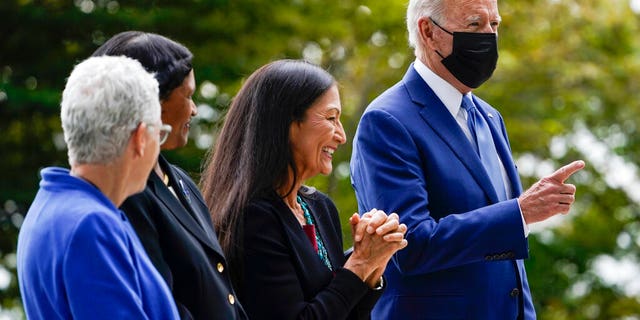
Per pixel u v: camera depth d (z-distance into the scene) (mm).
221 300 3650
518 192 5082
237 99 4344
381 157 4754
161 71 3611
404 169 4699
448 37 4902
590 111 17609
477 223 4562
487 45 4883
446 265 4602
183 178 3938
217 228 4180
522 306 4902
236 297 3893
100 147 3146
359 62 15648
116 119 3137
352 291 4102
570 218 18219
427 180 4777
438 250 4559
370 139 4812
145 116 3184
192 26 12438
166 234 3566
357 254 4168
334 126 4281
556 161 17734
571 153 17828
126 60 3229
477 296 4762
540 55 16281
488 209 4609
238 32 12648
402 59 15562
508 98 16469
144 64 3607
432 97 4930
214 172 4301
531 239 17234
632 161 18156
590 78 16703
